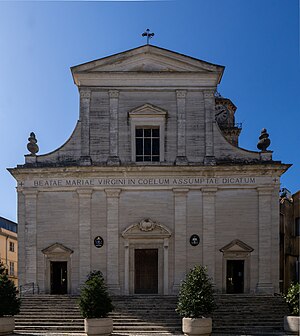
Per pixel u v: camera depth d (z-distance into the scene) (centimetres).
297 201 3591
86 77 3061
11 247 5266
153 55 3089
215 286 2895
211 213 2953
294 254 3566
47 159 3020
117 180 2972
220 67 3069
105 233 2944
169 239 2947
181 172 2969
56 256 2938
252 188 2977
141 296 2755
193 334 2120
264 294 2838
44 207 2977
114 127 3034
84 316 2175
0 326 2189
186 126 3053
